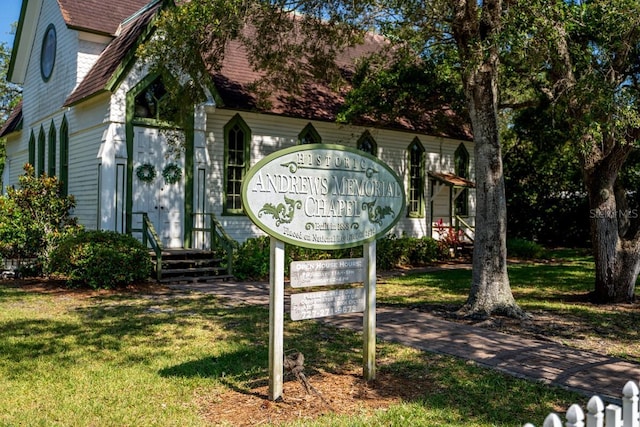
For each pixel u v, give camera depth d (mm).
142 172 16844
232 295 13398
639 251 12852
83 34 19047
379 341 8734
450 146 26219
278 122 20141
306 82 21828
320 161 6250
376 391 6383
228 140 19094
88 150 17812
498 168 10984
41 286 14586
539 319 10711
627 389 3488
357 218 6578
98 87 16438
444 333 9336
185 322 10008
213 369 7051
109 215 16141
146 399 6023
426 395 6230
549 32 10578
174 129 16000
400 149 24078
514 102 20016
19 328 9453
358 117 21094
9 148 28000
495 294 10836
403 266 21906
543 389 6504
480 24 11234
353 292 6578
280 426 5281
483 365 7457
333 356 7812
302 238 6102
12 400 5977
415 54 17891
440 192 25703
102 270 13938
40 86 22906
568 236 31500
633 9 10609
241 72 20203
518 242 26141
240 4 12984
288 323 10188
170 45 13516
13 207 15883
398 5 13352
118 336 8898
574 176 29266
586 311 11688
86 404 5852
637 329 10016
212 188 18688
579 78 11516
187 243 17594
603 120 11062
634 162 22141
